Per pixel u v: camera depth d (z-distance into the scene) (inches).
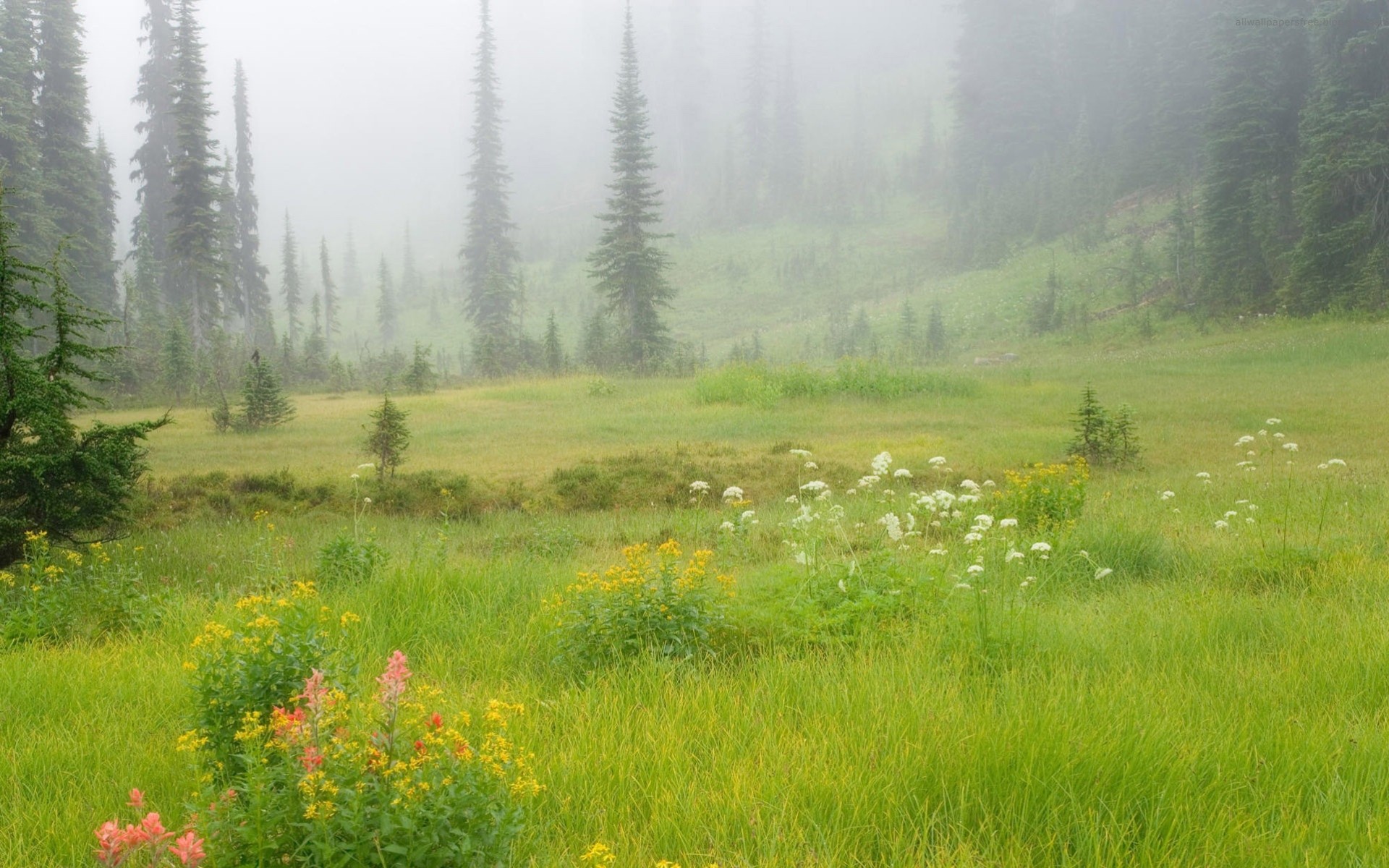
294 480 610.2
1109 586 317.7
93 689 210.8
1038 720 161.3
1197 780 146.9
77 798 155.1
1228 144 1882.4
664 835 135.9
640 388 1444.4
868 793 143.4
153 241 2497.5
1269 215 1838.1
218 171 2031.3
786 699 189.3
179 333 1565.0
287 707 156.4
